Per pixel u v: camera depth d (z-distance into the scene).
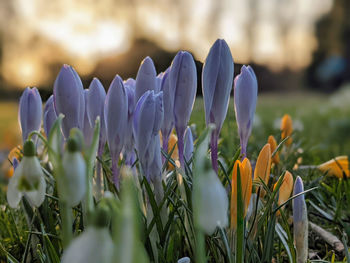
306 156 0.79
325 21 7.38
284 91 7.45
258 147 0.71
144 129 0.40
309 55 7.78
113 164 0.42
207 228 0.32
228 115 0.56
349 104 2.58
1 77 6.12
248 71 0.42
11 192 0.35
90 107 0.43
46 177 0.45
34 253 0.44
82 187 0.33
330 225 0.54
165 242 0.42
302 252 0.41
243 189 0.39
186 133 0.45
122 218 0.28
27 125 0.45
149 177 0.41
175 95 0.41
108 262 0.30
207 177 0.32
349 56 7.44
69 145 0.33
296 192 0.41
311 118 2.06
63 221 0.35
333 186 0.56
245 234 0.40
